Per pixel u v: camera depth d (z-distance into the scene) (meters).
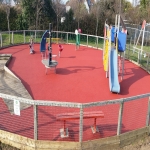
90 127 6.60
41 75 11.68
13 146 5.82
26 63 13.81
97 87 10.26
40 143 5.59
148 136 6.39
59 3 30.08
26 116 7.07
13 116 7.04
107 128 6.57
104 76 11.77
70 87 10.17
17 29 28.17
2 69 12.46
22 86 10.00
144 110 7.68
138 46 22.41
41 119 6.88
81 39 24.58
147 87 10.54
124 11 34.16
